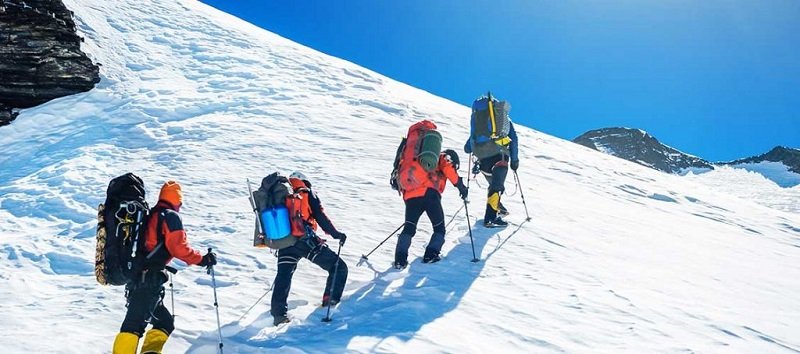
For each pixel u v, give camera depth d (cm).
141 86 1716
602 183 1483
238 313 586
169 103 1573
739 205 1612
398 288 652
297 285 654
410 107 1853
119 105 1572
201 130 1391
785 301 744
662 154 14050
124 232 450
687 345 549
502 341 532
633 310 627
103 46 1909
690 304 678
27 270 711
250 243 782
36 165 1227
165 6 2469
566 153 1817
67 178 1090
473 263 741
